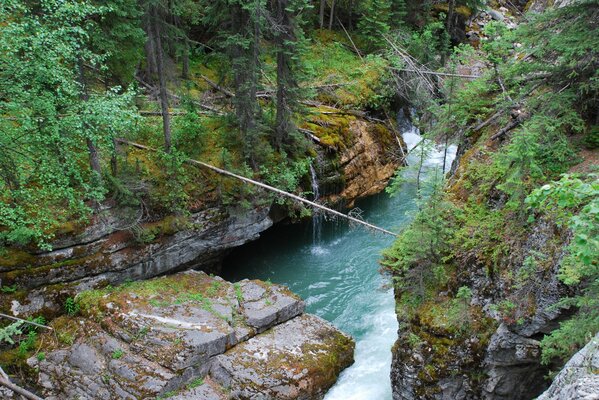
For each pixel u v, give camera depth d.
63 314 15.09
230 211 18.33
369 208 24.31
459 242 12.97
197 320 14.53
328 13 32.66
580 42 11.72
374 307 17.84
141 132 18.38
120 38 14.74
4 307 14.30
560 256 10.11
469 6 32.81
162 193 16.80
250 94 18.33
